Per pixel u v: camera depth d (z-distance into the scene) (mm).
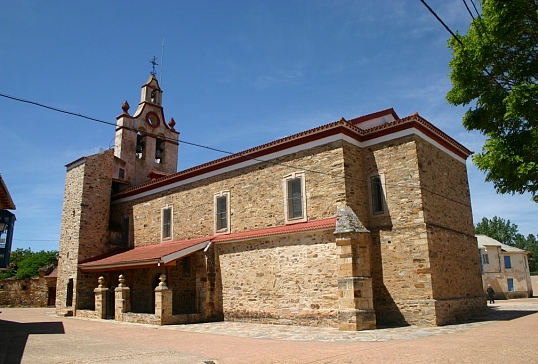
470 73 10703
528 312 20469
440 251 16516
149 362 9359
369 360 8586
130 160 29484
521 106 9398
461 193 19922
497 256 40812
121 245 26953
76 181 26844
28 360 9625
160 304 17766
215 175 21812
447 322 15531
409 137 16781
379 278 16516
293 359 9164
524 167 9562
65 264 25953
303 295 16422
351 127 17438
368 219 17328
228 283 19219
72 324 18734
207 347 11508
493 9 9930
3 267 13852
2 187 13164
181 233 23031
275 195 18859
